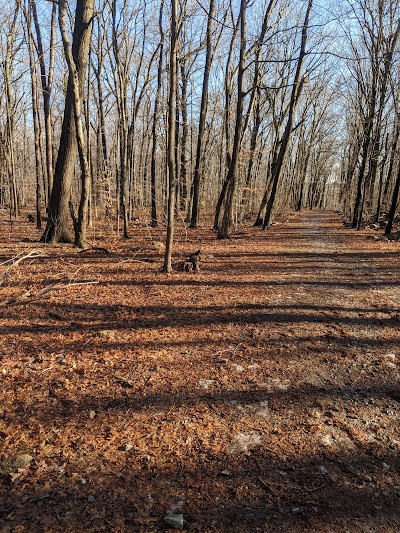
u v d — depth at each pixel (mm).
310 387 3859
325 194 74750
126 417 3279
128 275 8258
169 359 4410
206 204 29625
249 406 3496
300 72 17250
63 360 4281
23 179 27828
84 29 10711
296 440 3035
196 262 9047
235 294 7090
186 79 19922
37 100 15477
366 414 3424
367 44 17703
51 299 6367
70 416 3266
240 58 12961
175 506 2373
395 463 2809
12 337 4840
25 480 2535
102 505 2355
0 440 2922
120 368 4152
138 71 17250
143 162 28203
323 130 45031
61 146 11570
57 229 11852
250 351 4664
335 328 5453
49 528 2174
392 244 14156
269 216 19688
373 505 2418
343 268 9727
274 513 2340
